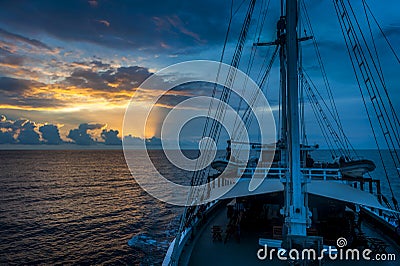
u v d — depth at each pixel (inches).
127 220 1797.5
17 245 1357.0
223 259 383.6
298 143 220.8
